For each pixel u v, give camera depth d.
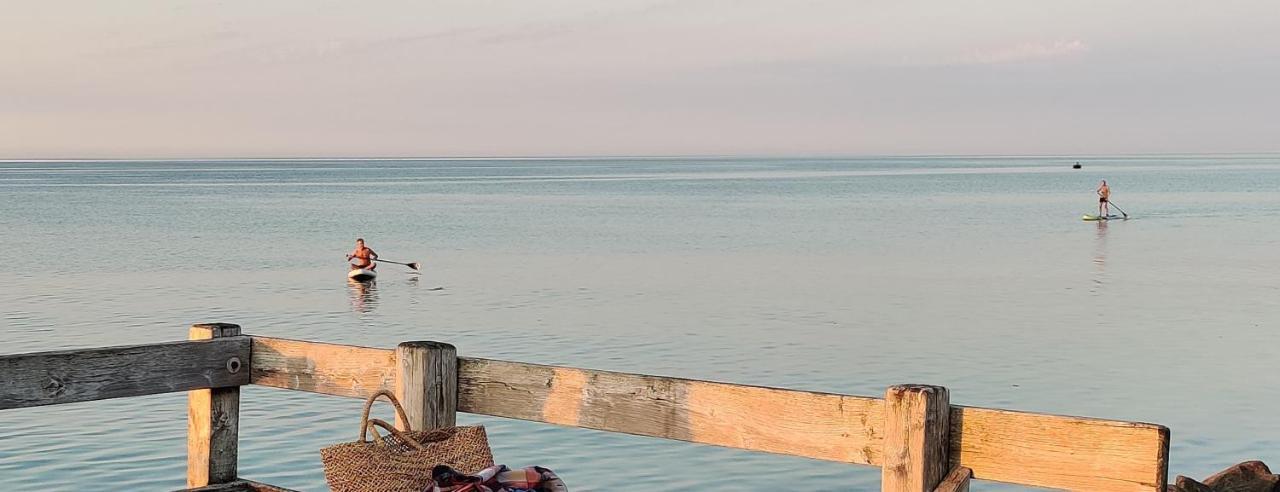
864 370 19.94
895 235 57.59
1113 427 3.93
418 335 24.69
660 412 4.95
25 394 5.22
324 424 15.02
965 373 19.58
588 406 5.16
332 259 45.34
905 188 140.00
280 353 5.89
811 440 4.54
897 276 37.56
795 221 70.69
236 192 131.75
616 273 39.03
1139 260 42.81
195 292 33.56
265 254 47.66
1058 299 30.89
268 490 5.82
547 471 5.20
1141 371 19.64
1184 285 34.41
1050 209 84.56
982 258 44.22
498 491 5.00
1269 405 16.73
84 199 108.88
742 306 29.48
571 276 38.09
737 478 12.70
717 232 60.75
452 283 36.06
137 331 25.39
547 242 53.94
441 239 56.50
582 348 22.48
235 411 6.01
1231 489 10.34
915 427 4.18
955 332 24.52
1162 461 3.84
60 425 14.95
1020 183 159.62
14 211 84.69
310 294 33.25
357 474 5.11
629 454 13.68
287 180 197.38
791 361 20.88
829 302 30.36
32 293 32.88
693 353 21.80
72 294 32.69
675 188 145.25
